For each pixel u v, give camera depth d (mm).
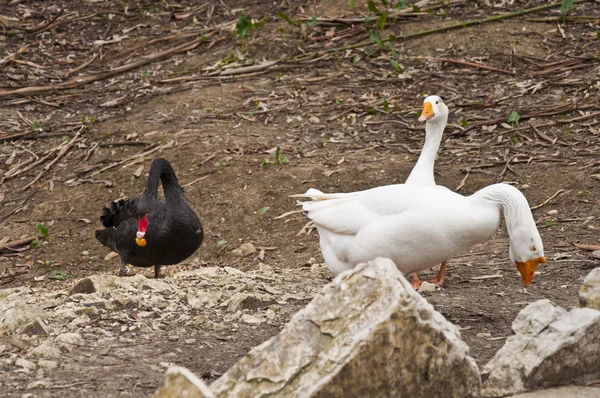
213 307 8477
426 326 5359
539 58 17562
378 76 17641
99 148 15531
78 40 20891
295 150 14844
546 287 9133
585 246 10703
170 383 5047
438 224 7691
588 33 18328
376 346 5176
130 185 14250
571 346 5973
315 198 8766
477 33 18656
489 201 7730
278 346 5312
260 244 12484
